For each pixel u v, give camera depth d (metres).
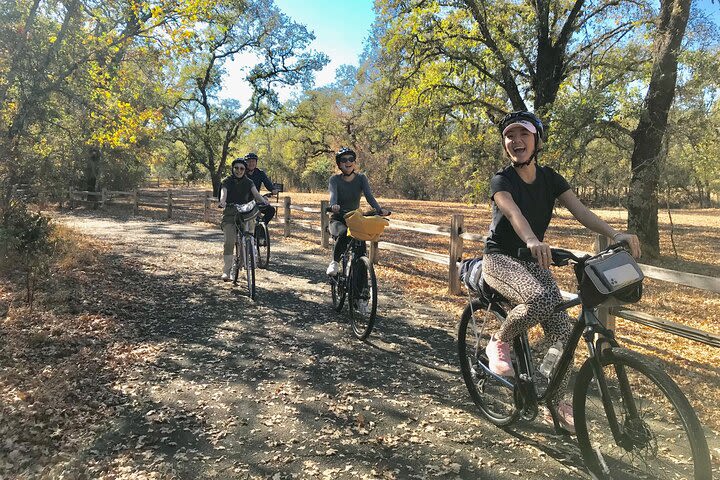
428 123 19.06
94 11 10.88
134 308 6.48
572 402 2.92
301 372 4.55
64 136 11.51
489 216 27.31
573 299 2.81
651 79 13.30
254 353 5.02
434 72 19.12
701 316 7.77
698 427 2.16
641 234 13.84
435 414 3.75
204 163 34.22
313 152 51.66
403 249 9.19
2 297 6.36
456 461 3.11
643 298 9.10
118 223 17.58
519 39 18.25
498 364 3.27
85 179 24.34
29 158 8.21
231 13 18.31
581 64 16.69
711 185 43.84
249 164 10.35
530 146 2.99
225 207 7.77
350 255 5.89
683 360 5.10
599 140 15.87
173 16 11.33
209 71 31.69
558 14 17.67
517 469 3.02
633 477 2.74
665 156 12.95
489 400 3.89
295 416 3.70
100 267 8.69
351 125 48.50
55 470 2.94
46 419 3.57
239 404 3.88
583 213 2.97
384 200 44.00
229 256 7.92
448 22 17.69
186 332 5.64
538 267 3.08
